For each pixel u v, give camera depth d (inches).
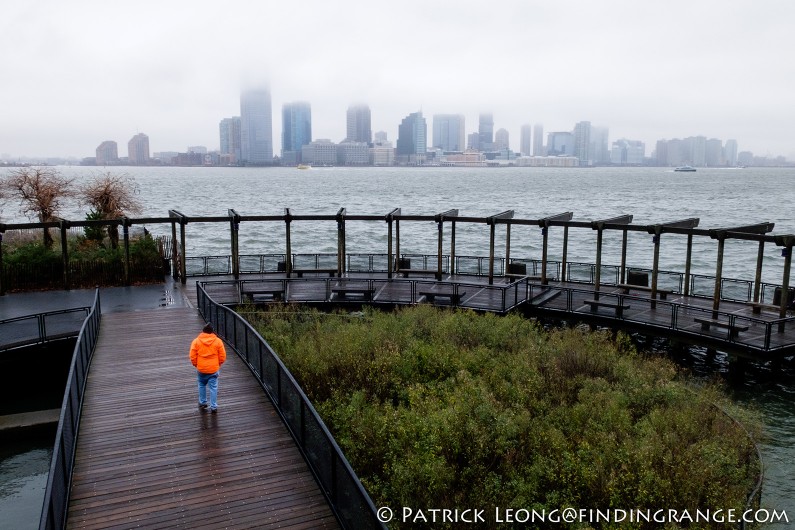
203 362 489.4
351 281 1104.2
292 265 1343.5
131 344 695.7
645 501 443.2
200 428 466.6
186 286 1095.6
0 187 1595.7
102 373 592.1
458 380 649.6
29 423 625.0
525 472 494.0
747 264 2028.8
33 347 726.5
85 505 363.6
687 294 1043.9
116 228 1407.5
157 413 494.3
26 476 557.6
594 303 943.7
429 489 450.9
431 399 593.6
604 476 474.3
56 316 824.9
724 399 696.4
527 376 663.8
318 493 380.8
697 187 7672.2
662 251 2303.2
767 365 866.8
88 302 960.3
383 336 781.9
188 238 2635.3
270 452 430.9
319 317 898.1
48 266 1080.2
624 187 7652.6
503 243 2502.5
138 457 421.1
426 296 1011.3
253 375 581.0
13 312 898.7
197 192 6245.1
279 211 3905.0
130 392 540.7
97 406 508.4
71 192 1632.6
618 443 535.2
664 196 5718.5
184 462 415.2
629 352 822.5
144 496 374.0
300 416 422.9
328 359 697.6
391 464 488.4
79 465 409.4
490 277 1122.7
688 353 921.5
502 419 538.6
